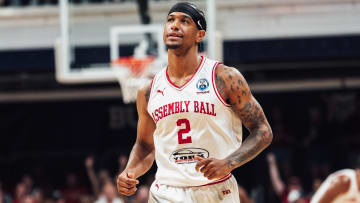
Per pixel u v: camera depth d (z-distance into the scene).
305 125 16.25
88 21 14.38
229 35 14.46
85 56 13.66
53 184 17.05
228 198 4.11
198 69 4.05
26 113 17.22
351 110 16.11
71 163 17.17
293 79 15.95
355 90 16.11
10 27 14.91
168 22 4.02
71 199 14.39
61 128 17.27
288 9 14.64
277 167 14.95
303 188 15.33
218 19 14.59
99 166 16.91
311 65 15.27
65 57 12.14
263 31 14.46
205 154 4.03
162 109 4.05
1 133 17.16
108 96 16.77
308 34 14.34
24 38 14.81
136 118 17.19
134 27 11.86
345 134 16.08
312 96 16.34
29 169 17.16
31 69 14.66
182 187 4.07
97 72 12.05
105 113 17.23
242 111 4.05
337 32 14.38
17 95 16.50
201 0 12.49
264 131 4.02
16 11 14.98
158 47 11.51
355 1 14.62
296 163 15.77
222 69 4.05
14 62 14.60
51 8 14.98
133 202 11.93
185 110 3.98
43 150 17.19
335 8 14.59
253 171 15.84
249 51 14.34
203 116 3.98
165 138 4.07
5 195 13.52
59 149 17.23
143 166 4.37
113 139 17.23
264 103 16.48
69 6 13.76
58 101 17.11
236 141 4.16
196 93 4.00
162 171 4.12
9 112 17.16
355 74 15.81
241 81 4.04
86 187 16.62
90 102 17.23
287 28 14.47
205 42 11.97
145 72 10.81
